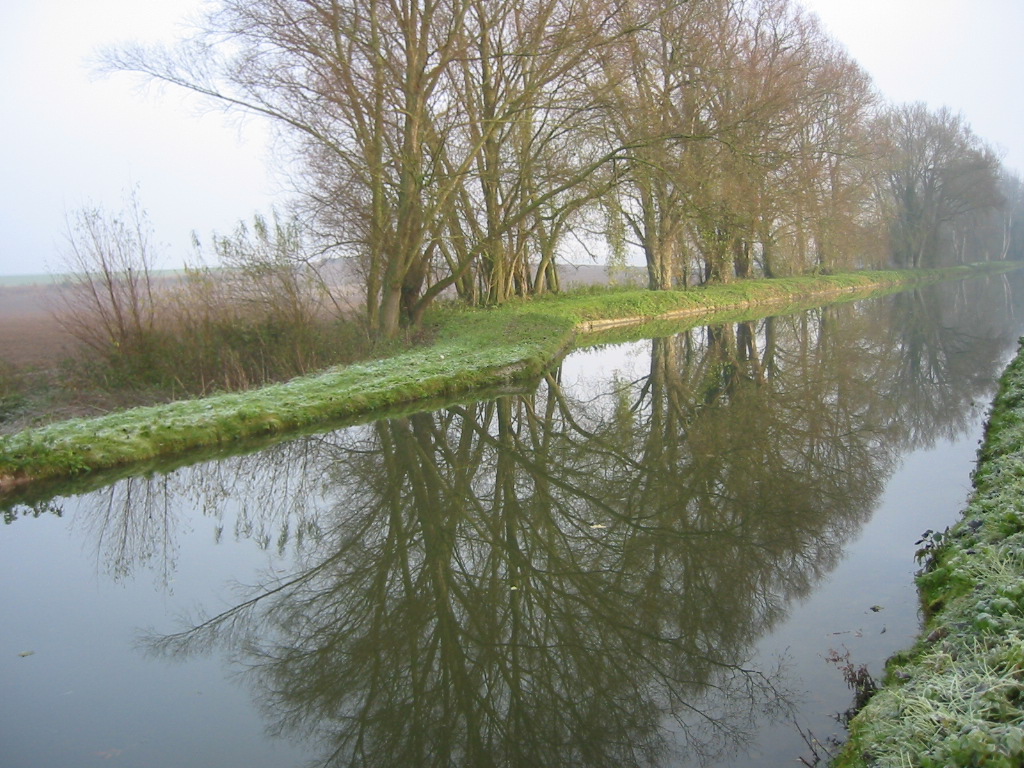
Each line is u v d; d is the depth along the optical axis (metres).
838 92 34.66
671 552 7.04
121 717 4.69
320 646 5.65
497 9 20.44
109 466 9.65
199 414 11.05
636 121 22.89
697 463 10.06
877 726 3.61
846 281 44.88
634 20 20.25
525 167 22.08
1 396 13.26
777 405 13.85
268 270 16.03
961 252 70.88
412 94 17.92
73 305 14.30
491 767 4.17
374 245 18.97
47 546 7.64
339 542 7.68
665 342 23.66
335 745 4.42
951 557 5.46
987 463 7.71
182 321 14.71
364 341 17.94
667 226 33.09
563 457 10.62
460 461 10.41
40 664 5.39
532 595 6.34
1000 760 2.79
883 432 11.20
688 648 5.40
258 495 9.26
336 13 16.42
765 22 33.91
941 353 19.64
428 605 6.23
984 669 3.49
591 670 5.17
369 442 11.35
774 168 25.58
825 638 5.17
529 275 32.81
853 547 6.77
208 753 4.31
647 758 4.16
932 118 52.44
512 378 15.31
